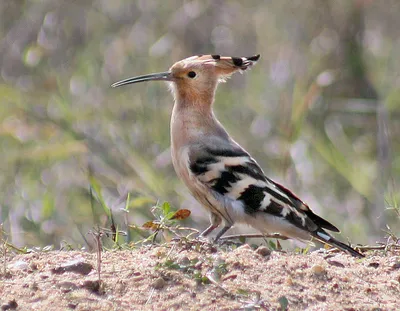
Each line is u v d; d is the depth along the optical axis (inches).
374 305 270.8
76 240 441.4
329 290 277.4
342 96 593.6
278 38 599.5
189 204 474.3
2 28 600.1
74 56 588.1
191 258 289.0
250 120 562.3
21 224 454.3
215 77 372.8
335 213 509.0
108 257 296.8
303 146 534.0
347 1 604.7
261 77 579.8
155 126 536.4
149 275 278.1
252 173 357.1
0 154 513.3
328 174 545.0
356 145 570.9
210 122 370.3
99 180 477.4
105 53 582.2
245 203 353.1
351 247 333.1
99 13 601.0
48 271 285.4
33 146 523.5
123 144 511.5
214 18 602.9
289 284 278.1
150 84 560.4
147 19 595.8
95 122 526.9
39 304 263.6
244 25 605.6
